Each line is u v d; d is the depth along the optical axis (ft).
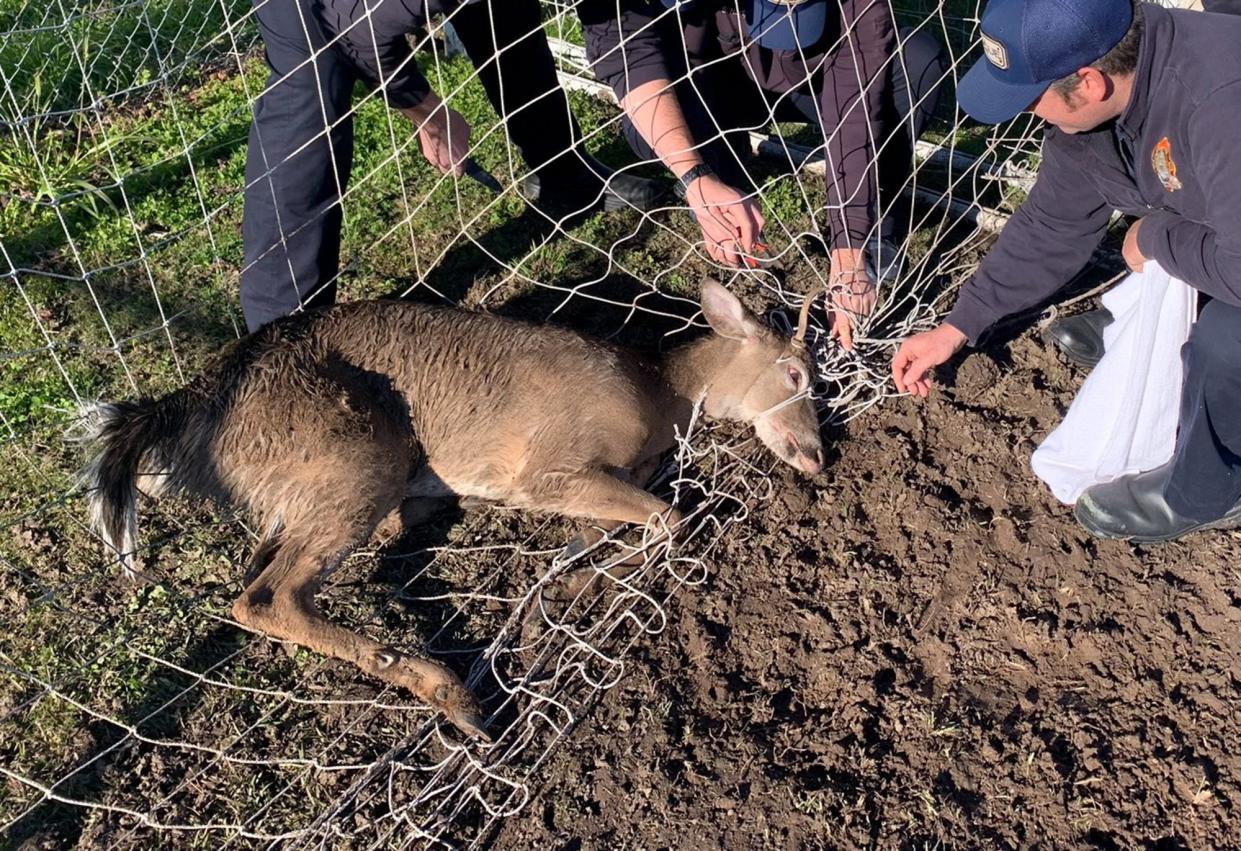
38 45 8.34
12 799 4.46
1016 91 4.10
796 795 4.50
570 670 4.98
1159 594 5.17
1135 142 4.34
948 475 5.86
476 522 5.77
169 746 4.69
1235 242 4.07
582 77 8.74
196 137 7.96
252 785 4.57
